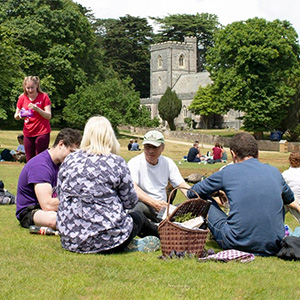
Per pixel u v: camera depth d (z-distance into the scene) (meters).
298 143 54.31
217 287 4.91
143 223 6.74
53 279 4.97
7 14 61.94
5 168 19.83
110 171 6.11
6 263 5.48
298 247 6.24
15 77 46.75
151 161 7.77
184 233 6.11
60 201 6.25
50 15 62.00
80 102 60.16
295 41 60.44
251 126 61.53
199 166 26.92
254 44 59.31
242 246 6.45
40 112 11.42
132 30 114.00
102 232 6.04
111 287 4.76
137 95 68.00
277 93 58.69
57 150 7.41
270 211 6.39
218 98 63.22
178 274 5.36
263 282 5.17
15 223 8.19
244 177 6.50
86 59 72.25
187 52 120.25
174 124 104.12
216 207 7.08
